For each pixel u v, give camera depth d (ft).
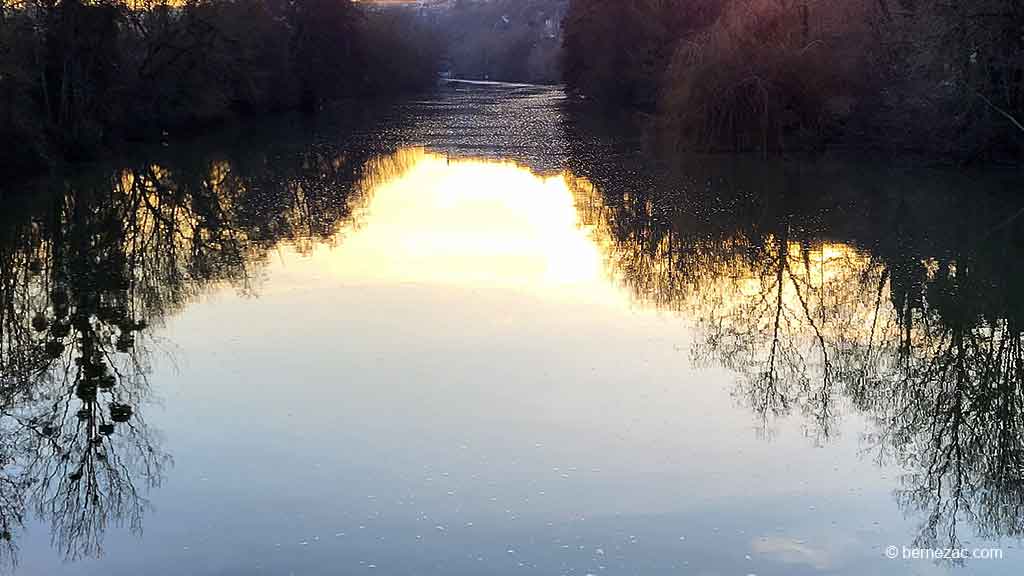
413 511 30.25
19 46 119.75
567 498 31.12
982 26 99.04
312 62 244.01
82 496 32.55
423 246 73.20
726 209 90.17
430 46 374.22
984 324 53.67
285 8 244.63
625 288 60.29
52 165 120.16
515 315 53.16
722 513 30.25
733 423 37.78
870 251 72.18
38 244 79.00
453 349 46.98
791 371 44.88
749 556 27.68
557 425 37.27
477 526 29.30
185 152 150.92
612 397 40.40
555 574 26.63
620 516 29.96
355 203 97.66
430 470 33.24
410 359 45.52
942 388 43.29
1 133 107.55
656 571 26.84
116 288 62.75
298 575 26.68
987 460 35.09
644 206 92.32
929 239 75.92
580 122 199.11
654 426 37.27
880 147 125.39
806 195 97.71
